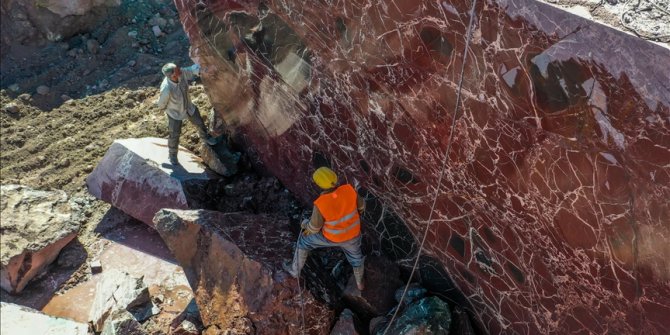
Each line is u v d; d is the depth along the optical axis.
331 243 6.20
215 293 6.78
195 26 7.81
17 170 9.08
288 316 6.46
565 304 5.52
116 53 11.06
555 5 4.20
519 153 5.01
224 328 6.56
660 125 3.99
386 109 6.00
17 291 7.48
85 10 11.20
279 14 6.45
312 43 6.31
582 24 4.06
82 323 7.15
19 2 11.09
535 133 4.78
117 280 7.30
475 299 6.44
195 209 7.68
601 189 4.57
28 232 7.66
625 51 3.94
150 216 7.96
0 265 7.34
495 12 4.49
